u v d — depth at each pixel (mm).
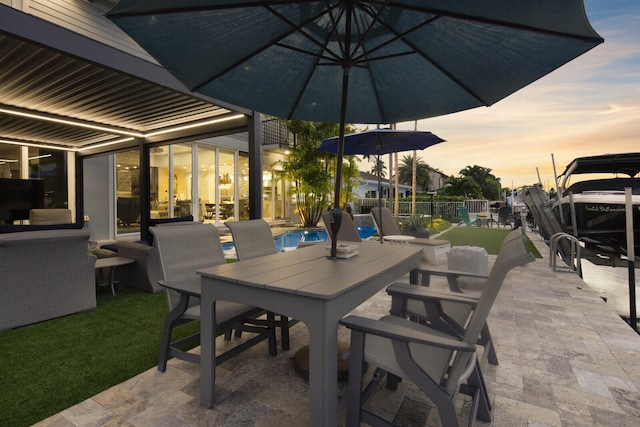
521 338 2578
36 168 8188
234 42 2164
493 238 9469
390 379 1894
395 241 4590
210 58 2213
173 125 6621
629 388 1894
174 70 2211
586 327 2797
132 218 9352
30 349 2377
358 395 1381
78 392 1842
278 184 14062
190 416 1641
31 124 6254
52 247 2902
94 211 8586
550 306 3355
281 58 2520
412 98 2777
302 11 2191
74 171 8609
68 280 3059
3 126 6434
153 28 1858
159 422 1591
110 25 4500
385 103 2910
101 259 3895
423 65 2500
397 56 2361
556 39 1724
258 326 2520
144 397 1797
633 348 2398
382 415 1676
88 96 4969
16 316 2742
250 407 1718
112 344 2475
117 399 1777
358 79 2797
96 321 2941
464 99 2582
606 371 2082
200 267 2322
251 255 2773
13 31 3064
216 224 10945
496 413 1674
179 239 2246
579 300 3557
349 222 4164
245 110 5539
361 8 2115
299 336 2662
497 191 46344
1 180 6543
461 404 1764
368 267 1845
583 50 1711
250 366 2158
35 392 1839
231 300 1604
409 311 1934
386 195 28172
